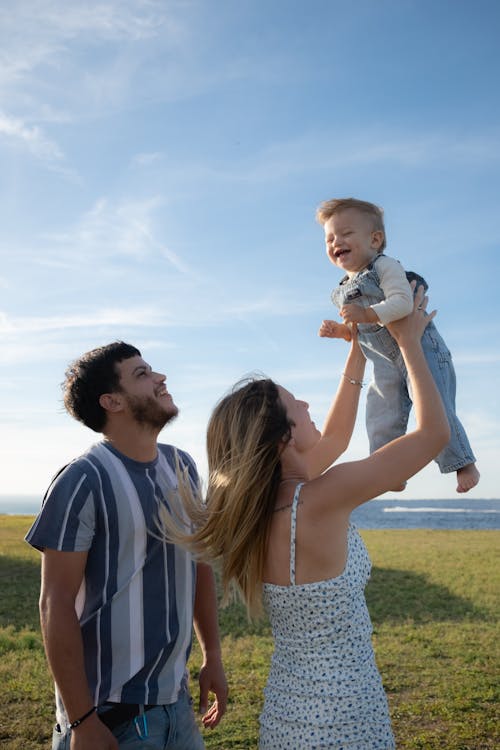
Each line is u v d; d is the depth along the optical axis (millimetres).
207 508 2227
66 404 2596
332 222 3104
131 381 2521
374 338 2975
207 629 2896
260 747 2039
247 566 2084
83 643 2404
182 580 2518
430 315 2531
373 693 1954
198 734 2533
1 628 8648
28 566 13367
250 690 6344
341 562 1991
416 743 5156
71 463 2445
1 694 6152
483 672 6887
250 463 2035
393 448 2027
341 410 2662
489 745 5121
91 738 2203
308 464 2547
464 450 2746
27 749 5012
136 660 2379
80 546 2316
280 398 2170
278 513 2047
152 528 2449
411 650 7773
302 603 1984
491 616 9742
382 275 2809
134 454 2549
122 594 2391
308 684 1958
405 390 3002
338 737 1894
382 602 10742
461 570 13984
